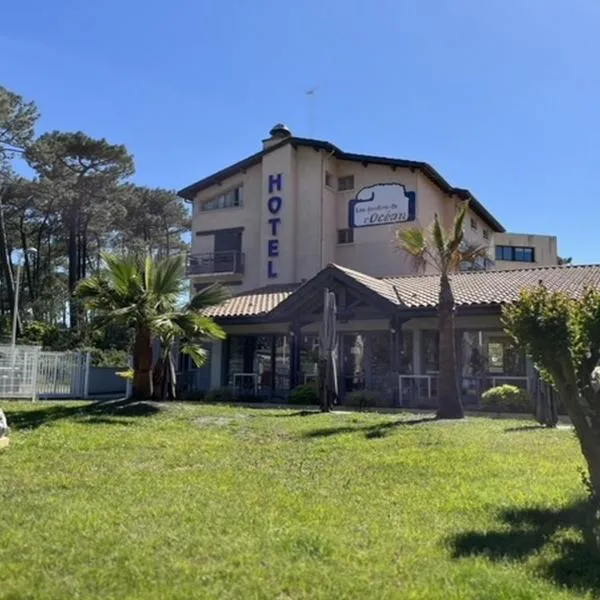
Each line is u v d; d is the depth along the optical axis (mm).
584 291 6555
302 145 32438
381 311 19750
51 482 7215
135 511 5840
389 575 4203
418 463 8242
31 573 4230
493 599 3797
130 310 15594
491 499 6242
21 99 42281
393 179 31625
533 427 11945
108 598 3812
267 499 6340
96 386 25484
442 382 14523
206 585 4027
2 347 21344
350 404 19141
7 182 44250
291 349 21625
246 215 33938
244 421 13508
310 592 3914
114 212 49000
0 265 45312
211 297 17094
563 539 4957
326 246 31891
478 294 20000
